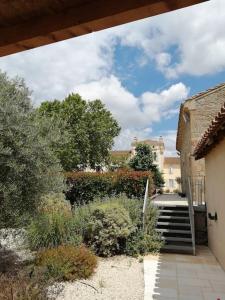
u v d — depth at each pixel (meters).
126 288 6.89
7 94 7.26
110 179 14.36
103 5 2.28
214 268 8.59
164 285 7.16
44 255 7.51
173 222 11.99
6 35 2.62
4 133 6.79
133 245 10.03
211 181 10.35
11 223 7.43
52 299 5.62
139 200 12.53
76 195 14.62
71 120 31.62
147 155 26.50
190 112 15.78
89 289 6.70
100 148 33.56
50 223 9.27
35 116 7.74
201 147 9.46
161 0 2.08
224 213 8.03
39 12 2.46
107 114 34.50
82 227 9.96
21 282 5.14
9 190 6.80
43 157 7.46
